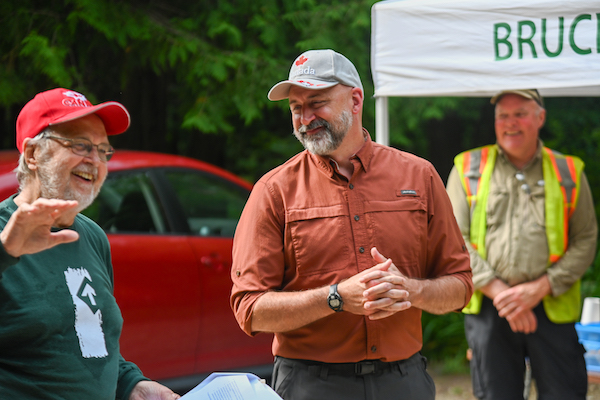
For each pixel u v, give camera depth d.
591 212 4.23
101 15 6.13
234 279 2.94
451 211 3.10
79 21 6.35
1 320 2.05
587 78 3.55
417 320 3.01
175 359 4.38
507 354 4.25
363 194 2.92
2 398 2.04
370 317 2.63
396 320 2.89
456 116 10.62
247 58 6.75
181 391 4.38
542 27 3.62
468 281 3.01
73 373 2.16
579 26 3.55
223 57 6.68
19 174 2.30
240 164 8.97
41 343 2.12
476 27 3.74
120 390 2.57
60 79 5.90
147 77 7.98
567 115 11.42
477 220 4.25
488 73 3.73
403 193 2.96
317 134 2.86
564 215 4.13
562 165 4.25
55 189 2.24
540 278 4.10
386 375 2.88
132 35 6.32
